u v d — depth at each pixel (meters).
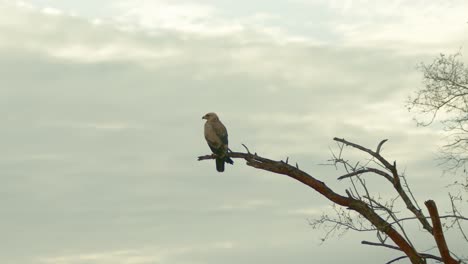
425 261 12.72
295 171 13.37
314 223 13.50
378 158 12.91
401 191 12.91
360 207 13.00
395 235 12.83
